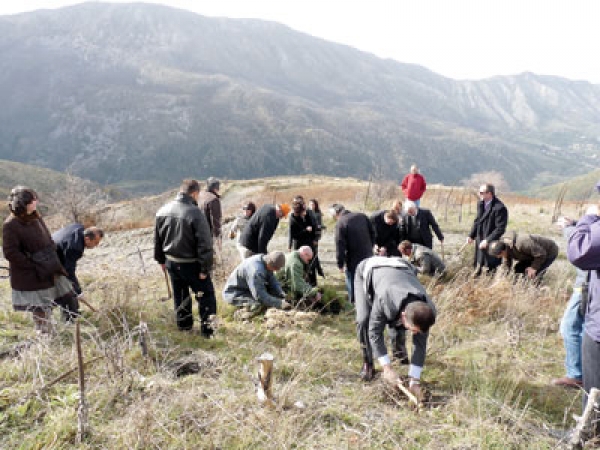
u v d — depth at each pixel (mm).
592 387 3152
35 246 4547
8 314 5387
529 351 5008
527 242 6758
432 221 7906
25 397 3363
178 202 4887
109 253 12000
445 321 5641
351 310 6379
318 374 4250
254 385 3906
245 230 6996
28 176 116438
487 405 3736
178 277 5105
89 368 4008
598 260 2834
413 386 3643
